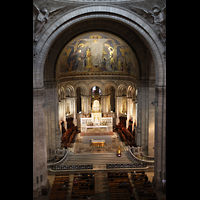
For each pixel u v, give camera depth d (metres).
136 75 45.66
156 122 32.25
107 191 32.38
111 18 31.98
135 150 43.34
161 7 29.56
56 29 30.59
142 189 31.05
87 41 48.03
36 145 30.06
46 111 41.06
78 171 38.06
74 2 30.59
